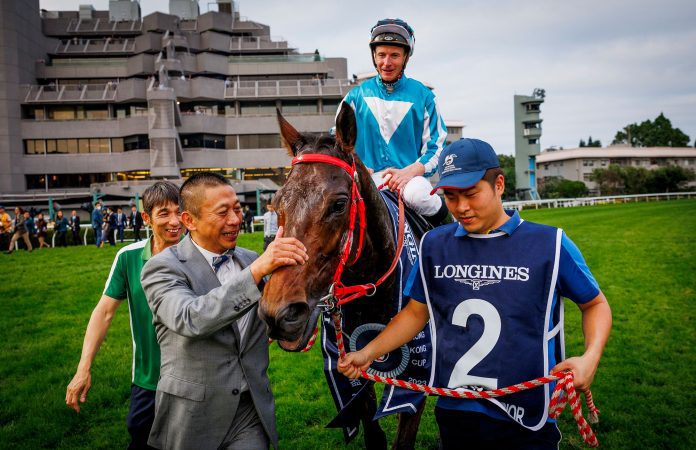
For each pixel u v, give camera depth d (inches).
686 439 122.4
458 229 69.1
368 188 81.1
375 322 88.4
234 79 1656.0
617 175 2085.4
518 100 2092.8
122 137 1524.4
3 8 1460.4
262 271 62.6
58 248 638.5
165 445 71.7
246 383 71.5
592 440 57.8
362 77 1718.8
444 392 64.4
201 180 74.5
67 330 232.4
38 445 128.3
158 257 74.5
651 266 349.4
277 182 1572.3
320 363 189.6
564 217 834.8
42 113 1513.3
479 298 65.0
